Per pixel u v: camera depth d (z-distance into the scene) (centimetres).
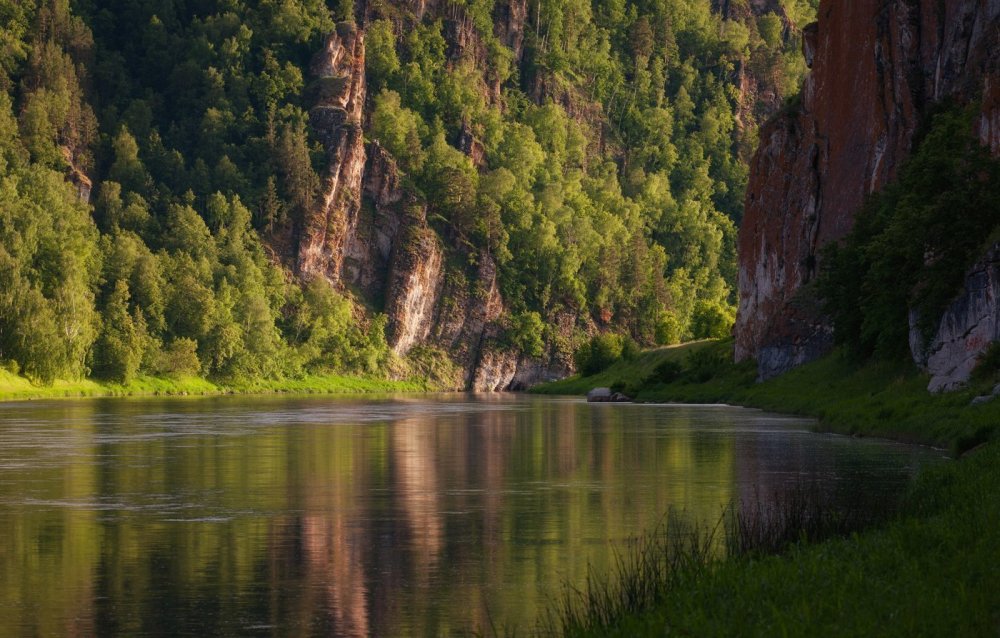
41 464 5994
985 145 8150
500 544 3484
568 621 2342
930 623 1886
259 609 2675
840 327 10431
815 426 8112
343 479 5247
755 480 4900
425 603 2725
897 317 9044
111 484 5059
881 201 10344
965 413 6250
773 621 1956
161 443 7519
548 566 3145
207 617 2600
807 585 2194
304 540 3575
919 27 11888
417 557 3284
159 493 4738
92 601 2759
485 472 5519
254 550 3406
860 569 2311
